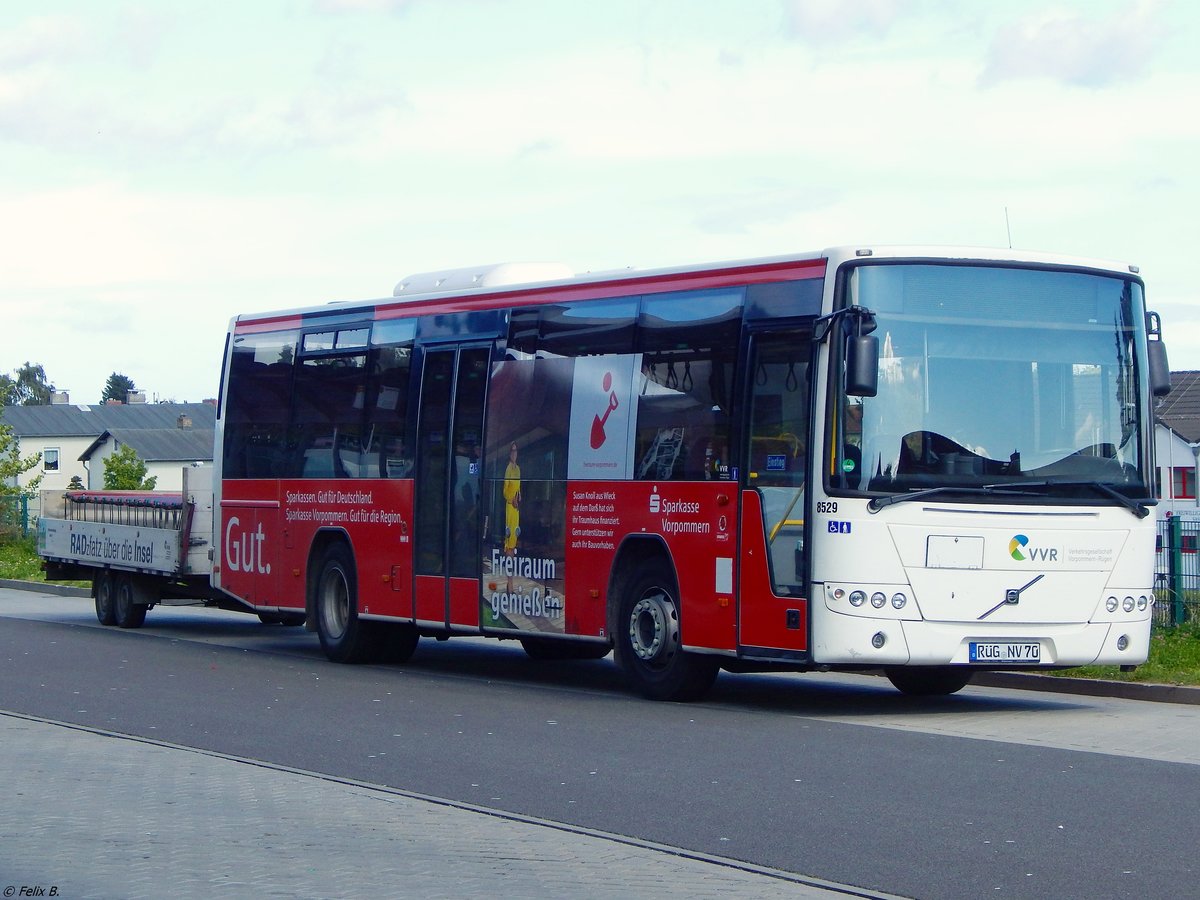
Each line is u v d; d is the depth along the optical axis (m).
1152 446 13.89
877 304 13.04
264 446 19.97
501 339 16.42
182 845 8.30
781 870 7.79
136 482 92.62
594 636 15.09
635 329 14.90
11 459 51.22
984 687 16.30
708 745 11.83
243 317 20.69
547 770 10.76
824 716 13.63
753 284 13.77
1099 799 9.57
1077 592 13.45
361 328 18.45
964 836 8.54
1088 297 13.71
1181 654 16.28
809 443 13.04
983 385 13.26
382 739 12.23
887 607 12.89
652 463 14.55
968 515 13.11
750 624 13.52
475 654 20.30
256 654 19.84
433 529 17.08
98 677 16.73
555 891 7.32
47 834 8.58
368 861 7.94
